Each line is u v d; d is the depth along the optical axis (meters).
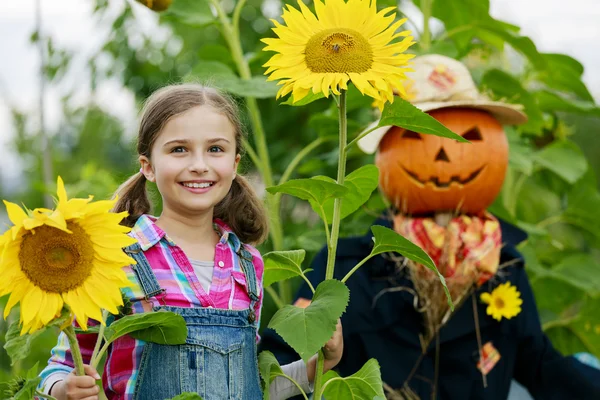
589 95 4.24
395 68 2.15
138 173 2.65
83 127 6.70
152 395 2.22
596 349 4.13
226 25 3.89
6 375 4.24
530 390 3.46
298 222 5.50
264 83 3.63
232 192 2.69
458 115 3.32
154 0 3.44
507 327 3.37
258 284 2.46
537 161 4.13
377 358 3.29
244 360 2.32
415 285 3.22
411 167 3.28
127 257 1.93
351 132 3.89
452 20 4.14
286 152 5.54
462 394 3.30
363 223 4.12
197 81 3.08
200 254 2.42
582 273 4.15
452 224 3.25
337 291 2.18
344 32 2.15
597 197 4.39
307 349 2.08
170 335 2.18
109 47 5.43
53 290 1.88
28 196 7.29
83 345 2.35
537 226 4.47
